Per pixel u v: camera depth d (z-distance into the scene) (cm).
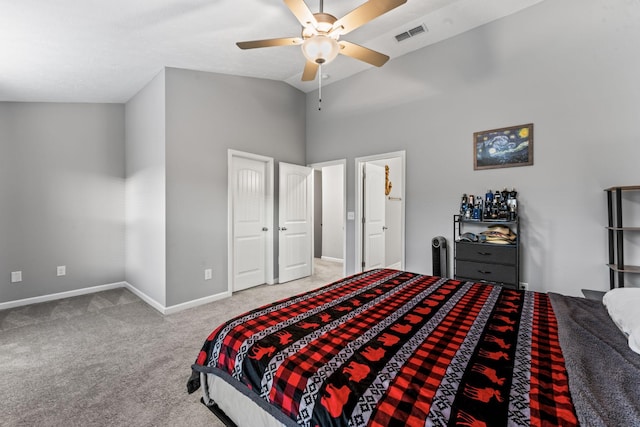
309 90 485
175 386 189
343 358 112
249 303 350
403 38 338
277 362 113
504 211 292
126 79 331
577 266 268
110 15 211
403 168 377
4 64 254
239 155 389
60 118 369
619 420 74
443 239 333
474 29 320
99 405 171
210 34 262
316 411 93
